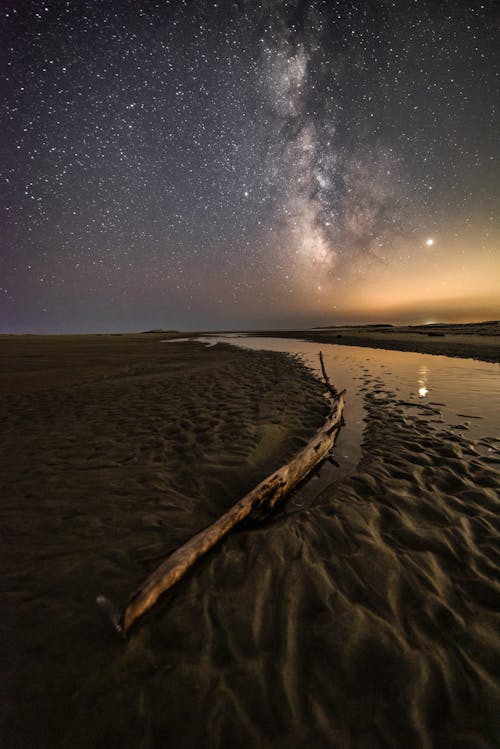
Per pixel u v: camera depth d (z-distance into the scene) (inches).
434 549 99.0
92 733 55.0
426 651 68.7
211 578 88.9
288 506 130.6
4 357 660.1
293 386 348.5
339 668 65.5
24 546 101.3
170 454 170.6
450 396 287.7
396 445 180.7
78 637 71.6
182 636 72.0
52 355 713.6
